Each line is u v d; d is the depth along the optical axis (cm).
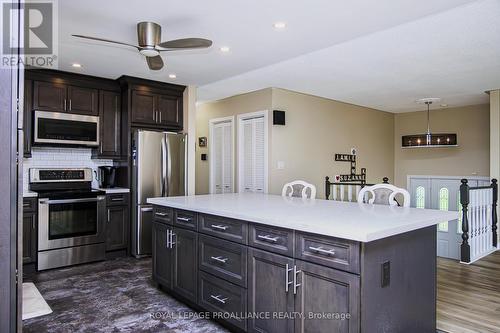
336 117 638
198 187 683
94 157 469
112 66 404
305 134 578
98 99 457
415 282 204
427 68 420
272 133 525
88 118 442
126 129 464
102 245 428
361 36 318
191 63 399
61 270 388
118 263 418
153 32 286
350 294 168
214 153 645
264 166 534
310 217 207
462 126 692
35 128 401
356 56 376
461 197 435
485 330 248
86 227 415
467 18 277
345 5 254
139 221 445
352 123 675
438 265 421
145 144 451
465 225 431
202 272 262
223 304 243
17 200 93
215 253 250
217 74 446
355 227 173
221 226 245
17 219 93
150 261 429
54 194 389
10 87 91
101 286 336
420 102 648
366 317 166
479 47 346
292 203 285
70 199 400
